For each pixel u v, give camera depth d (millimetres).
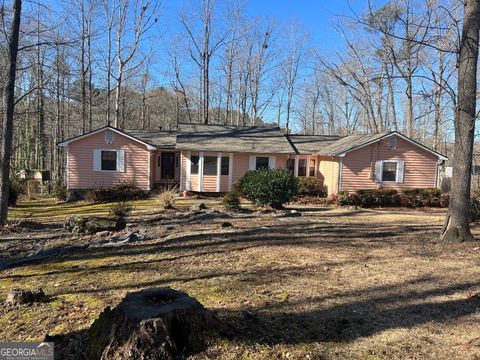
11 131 11250
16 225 10922
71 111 32562
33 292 4695
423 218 12891
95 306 4434
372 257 6516
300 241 7930
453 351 3211
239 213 12984
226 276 5516
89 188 19750
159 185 22062
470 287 4848
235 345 3164
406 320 3850
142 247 7613
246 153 20250
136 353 2820
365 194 17609
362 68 26125
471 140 7691
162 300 3262
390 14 16219
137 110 44188
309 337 3443
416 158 19062
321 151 21438
